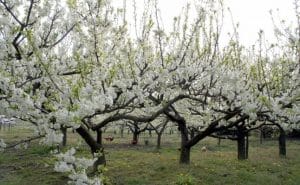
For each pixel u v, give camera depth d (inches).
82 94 293.7
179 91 527.2
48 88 333.1
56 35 379.9
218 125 577.3
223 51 547.5
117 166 572.4
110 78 366.0
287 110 459.5
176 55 494.0
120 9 413.7
